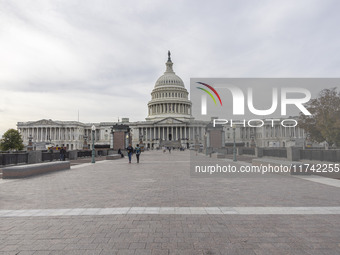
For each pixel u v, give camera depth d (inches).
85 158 1681.8
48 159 1263.5
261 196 418.0
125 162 1250.0
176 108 6417.3
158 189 483.2
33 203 375.2
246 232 254.8
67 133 5935.0
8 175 643.5
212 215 311.9
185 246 222.4
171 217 304.2
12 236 246.8
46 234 251.1
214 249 216.4
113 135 2327.8
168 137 6127.0
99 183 560.4
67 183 562.3
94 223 283.1
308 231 257.4
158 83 6717.5
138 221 289.7
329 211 327.6
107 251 212.8
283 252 210.7
